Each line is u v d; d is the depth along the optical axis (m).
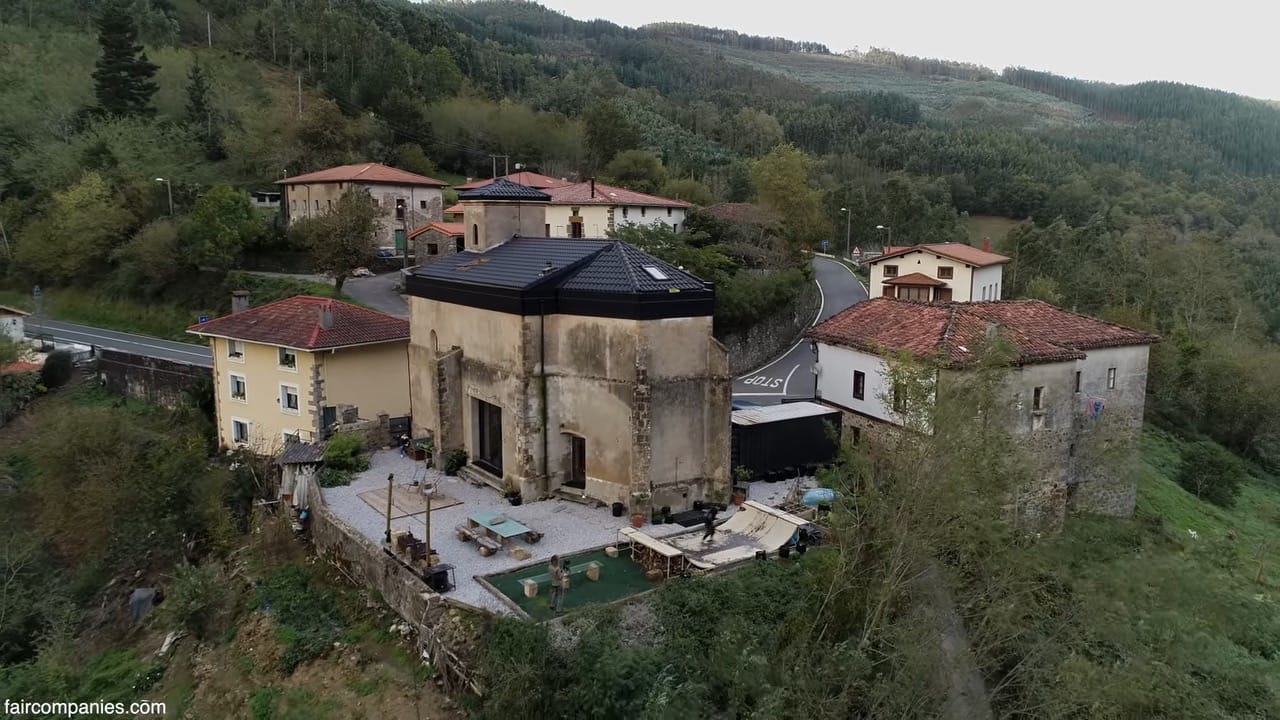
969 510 16.02
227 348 36.16
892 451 19.05
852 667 14.70
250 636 21.00
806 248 76.62
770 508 23.16
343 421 31.58
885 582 15.83
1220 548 27.36
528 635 16.16
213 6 124.44
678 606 17.59
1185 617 15.38
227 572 24.83
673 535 22.64
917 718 14.13
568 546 22.44
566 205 59.81
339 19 120.75
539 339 25.66
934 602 15.97
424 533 23.30
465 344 28.62
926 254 59.66
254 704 18.75
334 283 57.91
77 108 85.62
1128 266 70.00
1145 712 14.05
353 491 26.95
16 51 94.56
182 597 22.31
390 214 70.12
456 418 29.36
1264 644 17.45
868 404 29.62
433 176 90.81
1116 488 31.31
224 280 58.59
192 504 28.70
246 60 111.19
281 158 82.56
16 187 74.06
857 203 101.31
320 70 113.19
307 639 20.12
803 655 15.21
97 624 25.31
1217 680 15.59
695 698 14.37
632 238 50.50
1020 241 78.62
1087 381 30.62
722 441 25.53
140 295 60.75
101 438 32.38
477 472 28.39
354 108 101.75
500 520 22.62
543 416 26.00
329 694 18.41
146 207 65.75
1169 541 25.36
